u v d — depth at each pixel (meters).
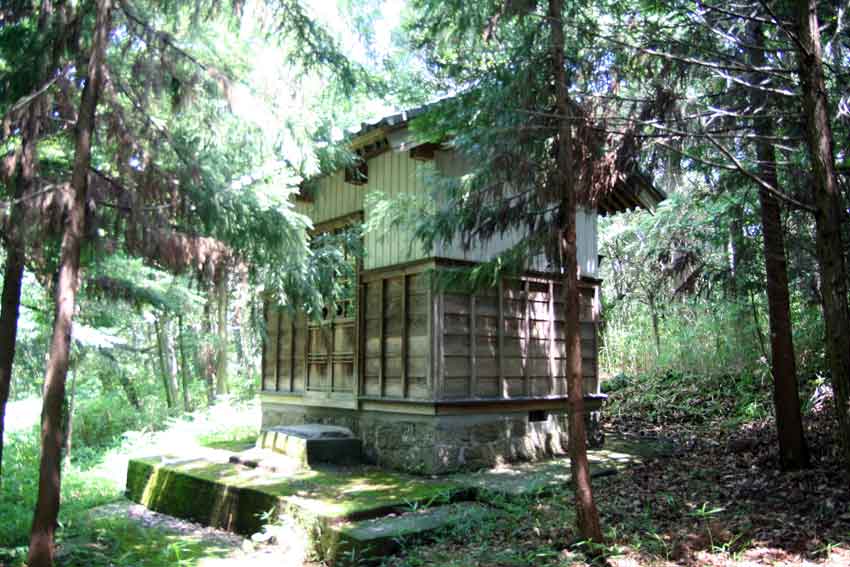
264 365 11.70
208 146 6.73
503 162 5.59
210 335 16.02
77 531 7.40
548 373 9.46
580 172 5.55
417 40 7.27
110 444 14.31
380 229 9.21
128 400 16.80
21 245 5.73
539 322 9.42
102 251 6.06
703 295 11.34
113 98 5.73
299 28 6.63
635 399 12.81
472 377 8.56
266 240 7.01
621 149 5.56
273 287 7.88
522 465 8.68
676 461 8.39
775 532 5.33
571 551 5.28
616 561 5.02
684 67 5.95
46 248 6.50
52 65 5.92
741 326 11.45
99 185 5.84
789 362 7.25
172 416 16.03
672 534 5.50
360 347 9.43
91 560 6.34
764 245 7.46
